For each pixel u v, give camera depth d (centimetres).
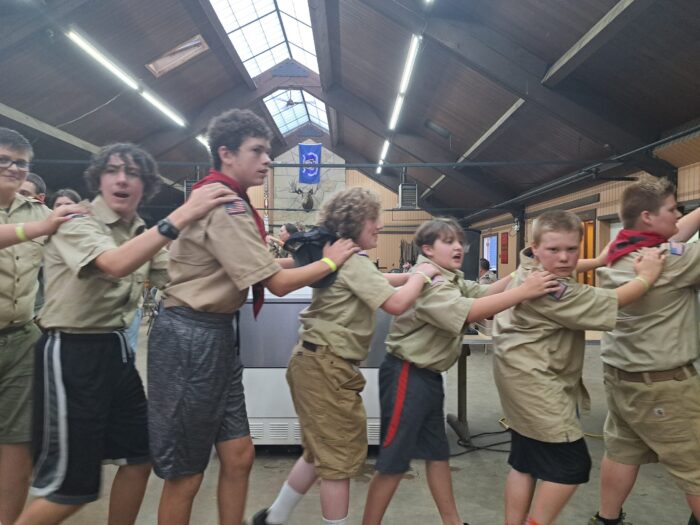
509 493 201
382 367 216
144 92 1145
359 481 308
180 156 1772
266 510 215
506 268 1847
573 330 196
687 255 196
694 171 790
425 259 214
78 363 170
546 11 687
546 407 187
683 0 541
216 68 1312
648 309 201
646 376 202
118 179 181
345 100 1517
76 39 844
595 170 1009
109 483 304
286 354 341
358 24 1018
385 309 185
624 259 210
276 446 356
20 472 212
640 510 265
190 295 163
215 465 331
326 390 188
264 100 1753
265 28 1252
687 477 197
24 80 929
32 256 218
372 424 341
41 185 284
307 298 352
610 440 226
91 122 1211
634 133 827
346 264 189
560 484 187
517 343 196
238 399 182
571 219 187
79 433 168
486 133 1197
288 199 2539
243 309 345
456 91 1096
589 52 680
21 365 213
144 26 957
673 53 633
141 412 194
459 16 793
